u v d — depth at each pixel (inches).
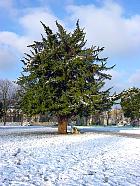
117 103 1711.4
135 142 1131.3
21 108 1696.6
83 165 582.9
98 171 526.3
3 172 479.8
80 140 1194.0
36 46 1685.5
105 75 1712.6
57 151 797.2
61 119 1697.8
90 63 1667.1
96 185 418.0
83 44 1705.2
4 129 2319.1
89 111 1631.4
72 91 1583.4
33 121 4175.7
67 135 1533.0
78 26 1691.7
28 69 1638.8
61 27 1675.7
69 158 670.5
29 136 1430.9
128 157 716.0
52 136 1439.5
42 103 1568.7
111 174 502.3
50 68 1609.3
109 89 1683.1
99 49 1681.8
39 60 1633.9
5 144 970.7
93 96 1567.4
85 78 1638.8
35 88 1612.9
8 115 4335.6
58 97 1614.2
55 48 1617.9
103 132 1948.8
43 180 435.5
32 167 536.1
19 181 422.3
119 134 1701.5
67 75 1600.6
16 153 722.8
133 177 479.8
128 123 4798.2
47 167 542.9
